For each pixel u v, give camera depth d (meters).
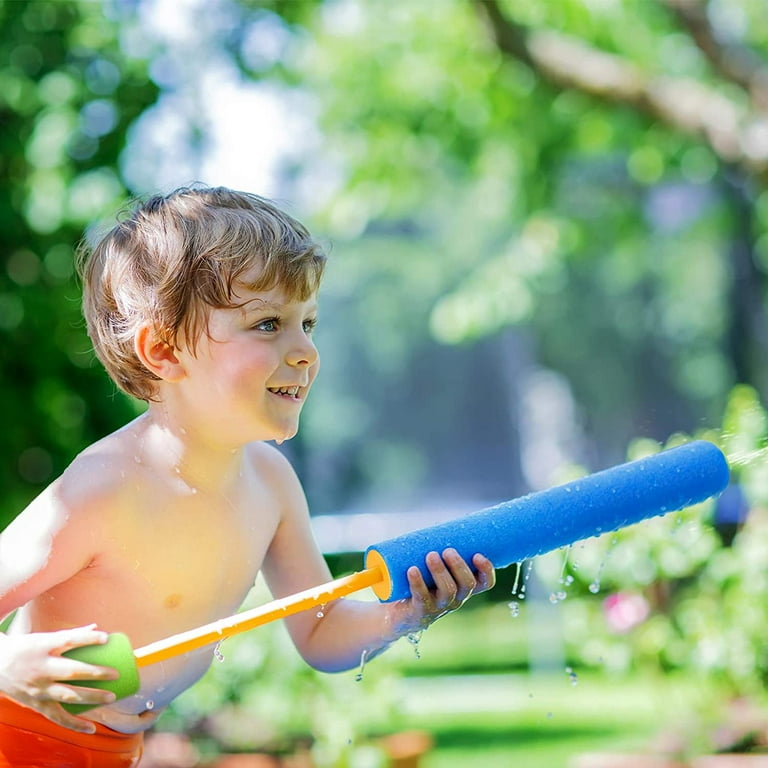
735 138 15.37
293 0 15.34
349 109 21.47
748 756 8.18
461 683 17.20
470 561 3.94
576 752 11.70
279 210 4.44
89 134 11.23
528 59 16.25
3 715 4.12
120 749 4.39
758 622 8.80
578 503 4.04
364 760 8.94
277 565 4.71
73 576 4.09
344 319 55.25
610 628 9.34
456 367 56.31
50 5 11.27
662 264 39.69
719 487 4.18
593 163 26.73
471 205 42.38
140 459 4.12
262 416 4.11
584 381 44.25
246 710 9.49
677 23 15.88
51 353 10.91
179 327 4.10
